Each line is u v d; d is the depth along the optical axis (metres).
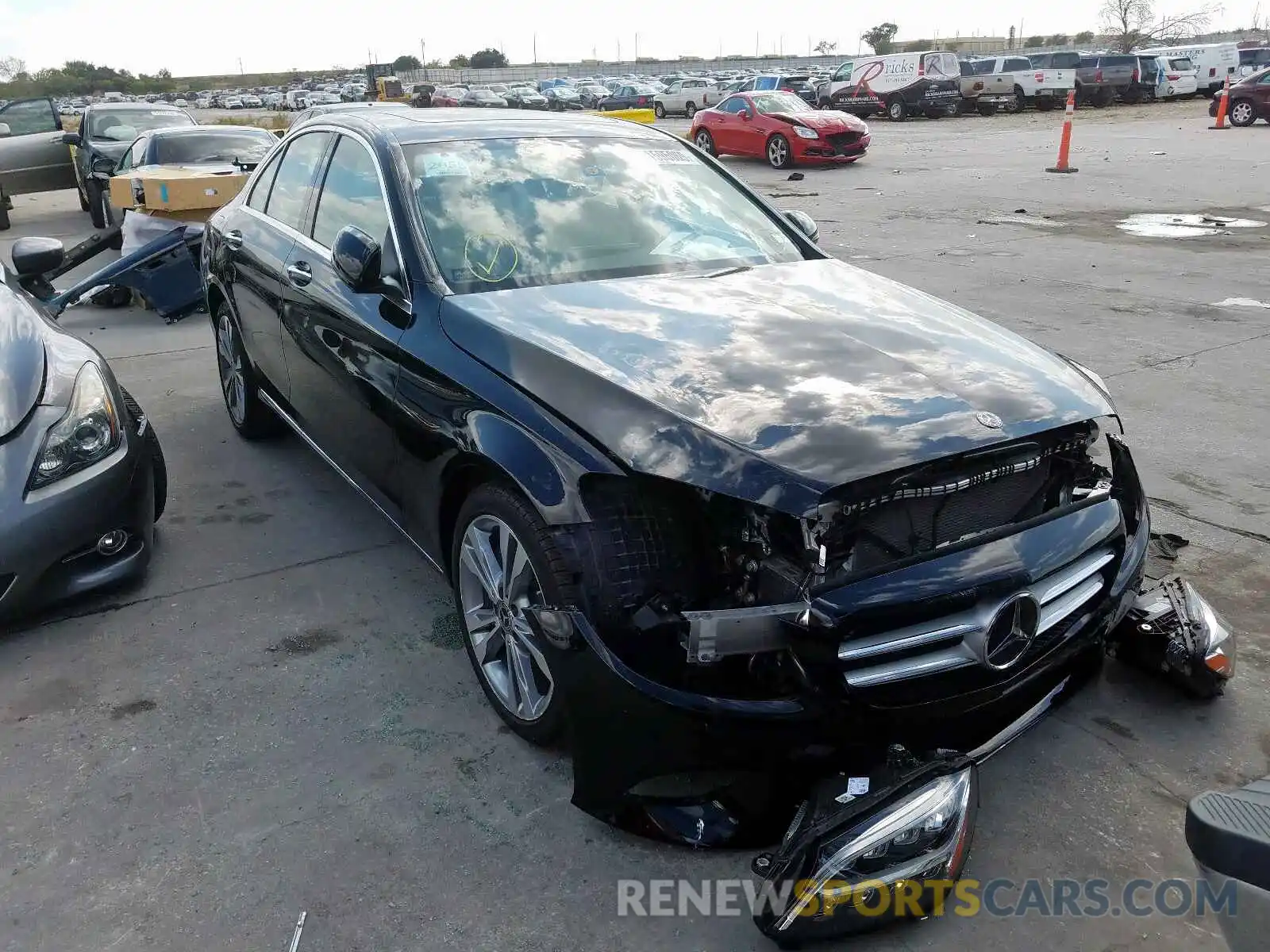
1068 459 2.66
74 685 3.10
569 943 2.19
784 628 2.15
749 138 20.02
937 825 2.11
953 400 2.49
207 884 2.34
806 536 2.17
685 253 3.51
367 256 3.13
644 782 2.35
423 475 3.02
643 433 2.39
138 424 3.84
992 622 2.27
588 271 3.31
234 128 11.69
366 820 2.54
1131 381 5.98
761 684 2.26
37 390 3.36
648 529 2.42
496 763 2.76
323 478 4.73
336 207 3.83
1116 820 2.56
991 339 2.96
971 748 2.40
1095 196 14.09
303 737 2.86
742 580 2.35
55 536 3.23
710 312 2.98
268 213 4.50
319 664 3.22
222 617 3.50
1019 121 29.64
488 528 2.77
